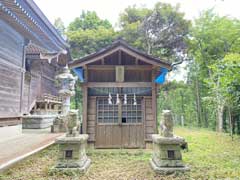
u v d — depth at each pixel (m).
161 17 20.98
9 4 6.18
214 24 18.06
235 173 5.07
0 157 5.45
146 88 8.52
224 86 10.20
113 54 8.51
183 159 6.52
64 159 5.16
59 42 10.43
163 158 5.21
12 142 7.79
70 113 5.49
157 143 5.39
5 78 8.16
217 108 15.51
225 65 10.00
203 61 18.44
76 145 5.21
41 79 15.34
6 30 8.16
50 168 5.08
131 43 21.83
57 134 10.28
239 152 7.84
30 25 7.81
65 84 13.67
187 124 24.52
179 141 5.22
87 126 8.29
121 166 5.80
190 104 25.23
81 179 4.67
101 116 8.45
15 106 9.03
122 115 8.46
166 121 5.50
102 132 8.34
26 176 4.70
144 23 21.42
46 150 7.08
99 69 8.41
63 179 4.64
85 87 8.30
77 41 22.38
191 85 23.61
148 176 4.91
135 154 7.32
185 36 20.94
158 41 21.55
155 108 8.30
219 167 5.64
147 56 8.02
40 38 9.22
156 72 8.41
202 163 6.05
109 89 8.49
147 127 8.37
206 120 21.73
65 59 16.70
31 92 14.31
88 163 5.69
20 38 9.47
